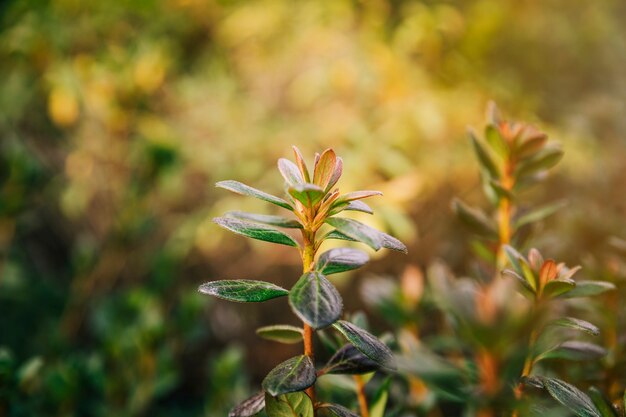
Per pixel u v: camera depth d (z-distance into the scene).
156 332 0.50
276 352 0.69
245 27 0.83
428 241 0.66
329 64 0.76
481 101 0.75
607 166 0.64
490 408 0.25
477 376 0.27
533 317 0.24
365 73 0.72
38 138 0.79
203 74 0.81
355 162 0.61
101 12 0.82
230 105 0.76
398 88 0.71
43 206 0.78
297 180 0.25
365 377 0.30
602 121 0.71
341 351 0.26
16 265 0.69
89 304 0.71
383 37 0.78
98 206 0.75
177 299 0.71
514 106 0.76
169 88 0.79
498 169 0.33
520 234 0.34
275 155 0.71
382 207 0.56
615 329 0.32
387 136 0.66
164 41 0.79
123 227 0.68
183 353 0.71
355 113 0.72
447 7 0.84
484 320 0.23
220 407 0.49
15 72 0.79
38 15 0.79
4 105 0.77
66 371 0.47
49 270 0.77
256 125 0.74
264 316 0.70
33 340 0.70
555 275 0.26
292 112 0.76
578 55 0.84
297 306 0.22
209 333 0.71
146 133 0.69
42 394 0.49
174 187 0.69
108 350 0.53
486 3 0.84
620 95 0.79
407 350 0.34
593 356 0.27
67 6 0.81
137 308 0.58
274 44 0.82
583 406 0.25
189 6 0.85
